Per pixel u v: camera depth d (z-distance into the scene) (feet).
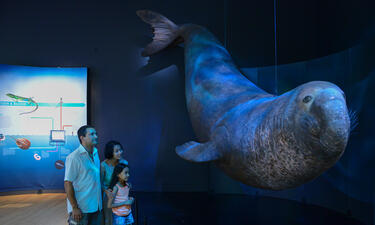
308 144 8.52
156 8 23.16
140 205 17.47
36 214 15.92
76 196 9.04
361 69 14.88
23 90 21.25
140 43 22.97
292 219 14.70
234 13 22.33
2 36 22.56
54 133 21.39
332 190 16.79
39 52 22.85
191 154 12.67
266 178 10.76
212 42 18.83
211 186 21.20
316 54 19.20
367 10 14.40
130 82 22.93
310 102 8.30
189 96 16.98
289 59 20.56
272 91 20.85
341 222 14.28
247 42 21.98
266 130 10.11
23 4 22.91
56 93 21.66
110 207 10.26
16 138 20.97
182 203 18.01
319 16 19.04
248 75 21.77
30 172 21.04
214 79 16.02
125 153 22.53
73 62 22.99
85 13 23.22
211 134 13.47
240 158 11.37
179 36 20.95
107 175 11.17
